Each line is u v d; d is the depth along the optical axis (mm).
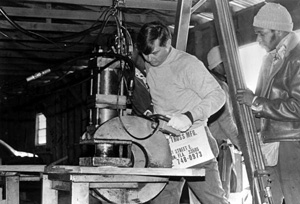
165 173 2756
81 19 6703
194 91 3221
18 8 6527
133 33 6586
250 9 5969
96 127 2934
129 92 3078
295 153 3418
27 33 4750
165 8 6293
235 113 3604
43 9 6594
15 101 13086
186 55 3248
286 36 3516
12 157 7137
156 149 2945
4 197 3711
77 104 10547
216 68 4551
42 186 3168
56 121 11695
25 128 13383
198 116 3043
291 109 3342
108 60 3066
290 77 3430
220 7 3707
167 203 3459
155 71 3311
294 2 5199
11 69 10461
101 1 6145
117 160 2811
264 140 3553
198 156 3141
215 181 3322
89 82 3197
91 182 2707
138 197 2930
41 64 9945
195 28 6922
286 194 3469
